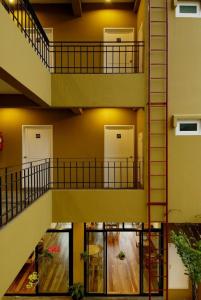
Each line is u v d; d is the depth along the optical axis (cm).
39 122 913
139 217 750
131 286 884
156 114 741
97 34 905
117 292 882
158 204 739
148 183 738
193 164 750
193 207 750
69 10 902
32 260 891
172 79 744
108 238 891
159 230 852
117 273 890
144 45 752
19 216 479
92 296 879
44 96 670
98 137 912
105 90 742
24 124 912
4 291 405
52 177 915
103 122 913
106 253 888
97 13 905
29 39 547
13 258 445
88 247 891
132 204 748
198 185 750
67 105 738
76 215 749
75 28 902
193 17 744
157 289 862
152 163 743
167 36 737
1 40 392
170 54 743
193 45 746
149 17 736
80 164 912
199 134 750
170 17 740
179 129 755
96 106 742
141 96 745
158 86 739
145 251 872
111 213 748
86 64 902
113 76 742
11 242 436
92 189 752
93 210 749
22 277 889
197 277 679
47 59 721
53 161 914
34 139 923
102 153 912
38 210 613
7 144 910
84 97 739
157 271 859
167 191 735
